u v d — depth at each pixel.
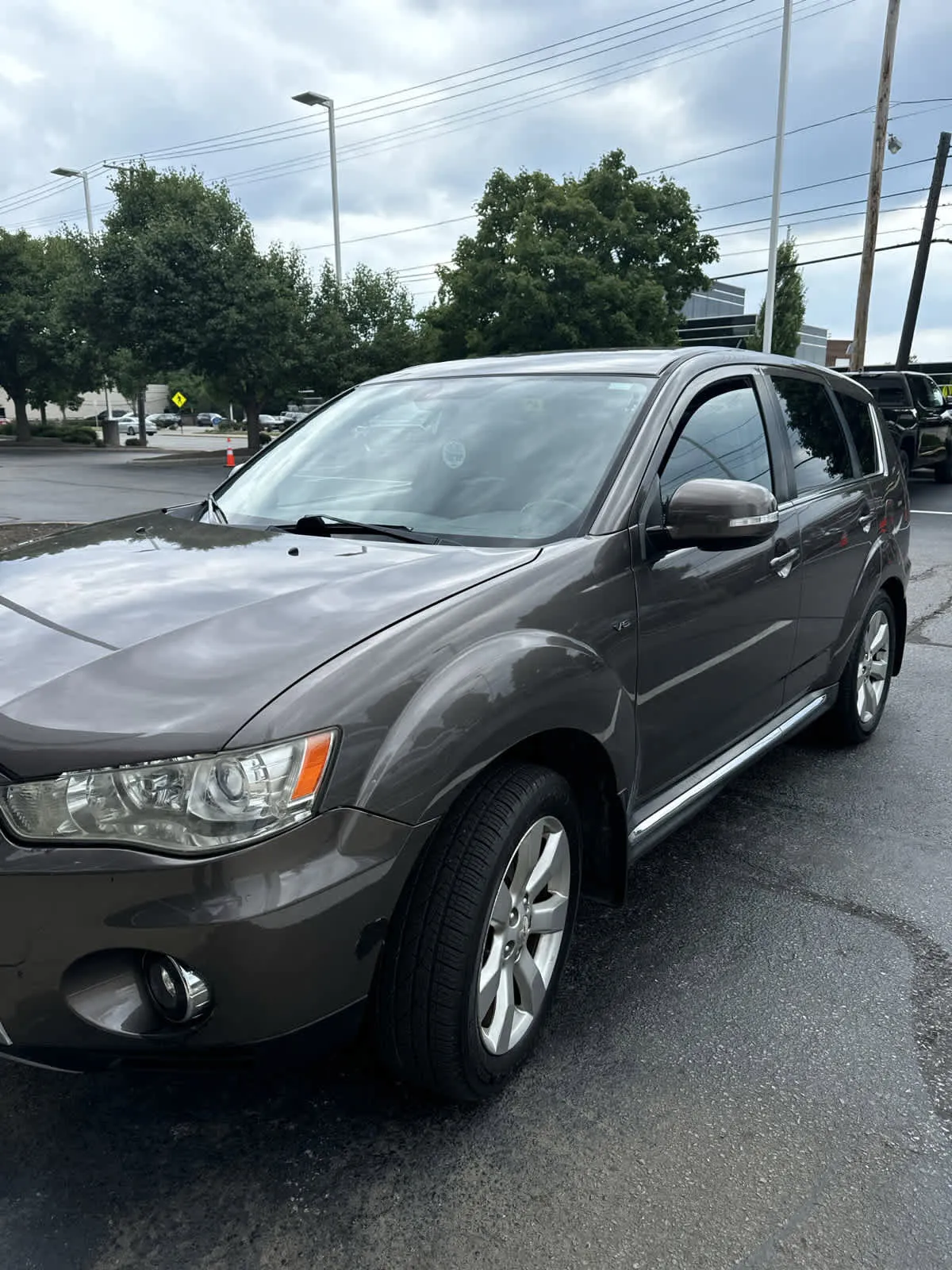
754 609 3.17
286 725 1.77
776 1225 1.92
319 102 29.61
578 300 25.95
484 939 2.05
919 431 15.70
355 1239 1.88
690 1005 2.63
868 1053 2.44
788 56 21.08
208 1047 1.80
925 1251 1.86
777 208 21.80
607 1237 1.89
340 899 1.80
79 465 26.88
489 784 2.12
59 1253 1.84
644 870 3.41
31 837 1.73
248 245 28.84
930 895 3.25
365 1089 2.29
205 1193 1.98
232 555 2.55
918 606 7.81
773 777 4.25
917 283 26.53
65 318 30.31
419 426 3.18
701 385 3.12
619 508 2.61
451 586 2.22
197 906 1.71
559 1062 2.38
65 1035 1.79
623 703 2.46
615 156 26.97
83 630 2.07
